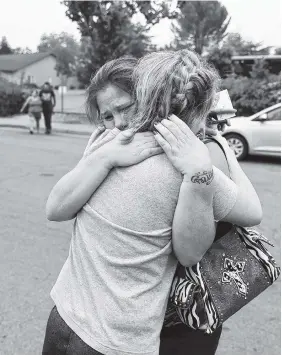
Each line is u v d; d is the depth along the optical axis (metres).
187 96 1.22
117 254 1.21
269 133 9.73
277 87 16.95
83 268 1.25
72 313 1.25
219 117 1.51
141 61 1.28
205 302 1.28
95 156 1.24
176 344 1.43
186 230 1.21
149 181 1.19
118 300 1.20
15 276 3.49
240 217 1.31
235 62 24.55
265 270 1.36
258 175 8.41
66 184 1.27
